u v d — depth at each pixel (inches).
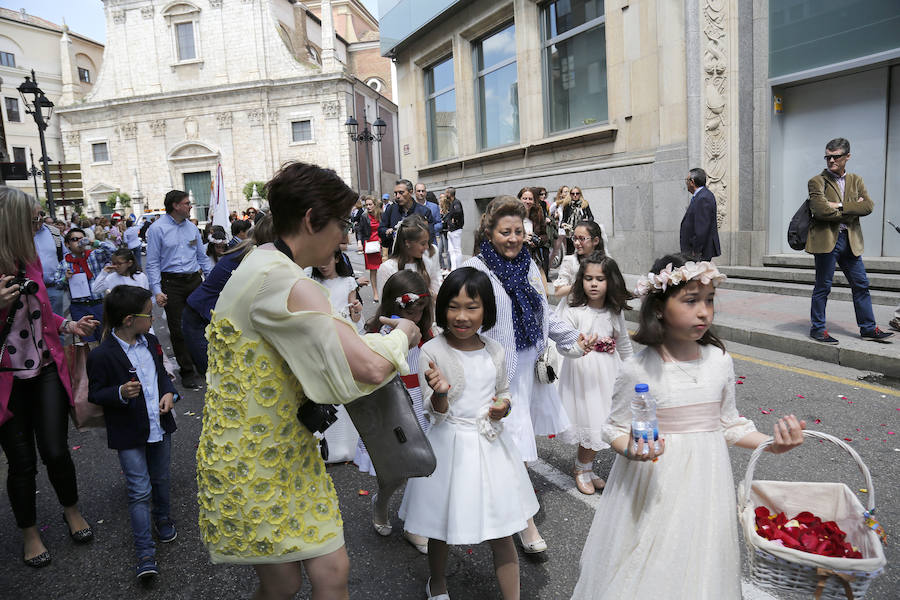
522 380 128.0
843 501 79.7
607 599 79.7
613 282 144.9
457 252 465.4
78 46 1935.3
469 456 99.7
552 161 524.1
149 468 134.3
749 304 325.4
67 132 1712.6
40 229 243.4
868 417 178.9
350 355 65.9
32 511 127.4
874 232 355.6
